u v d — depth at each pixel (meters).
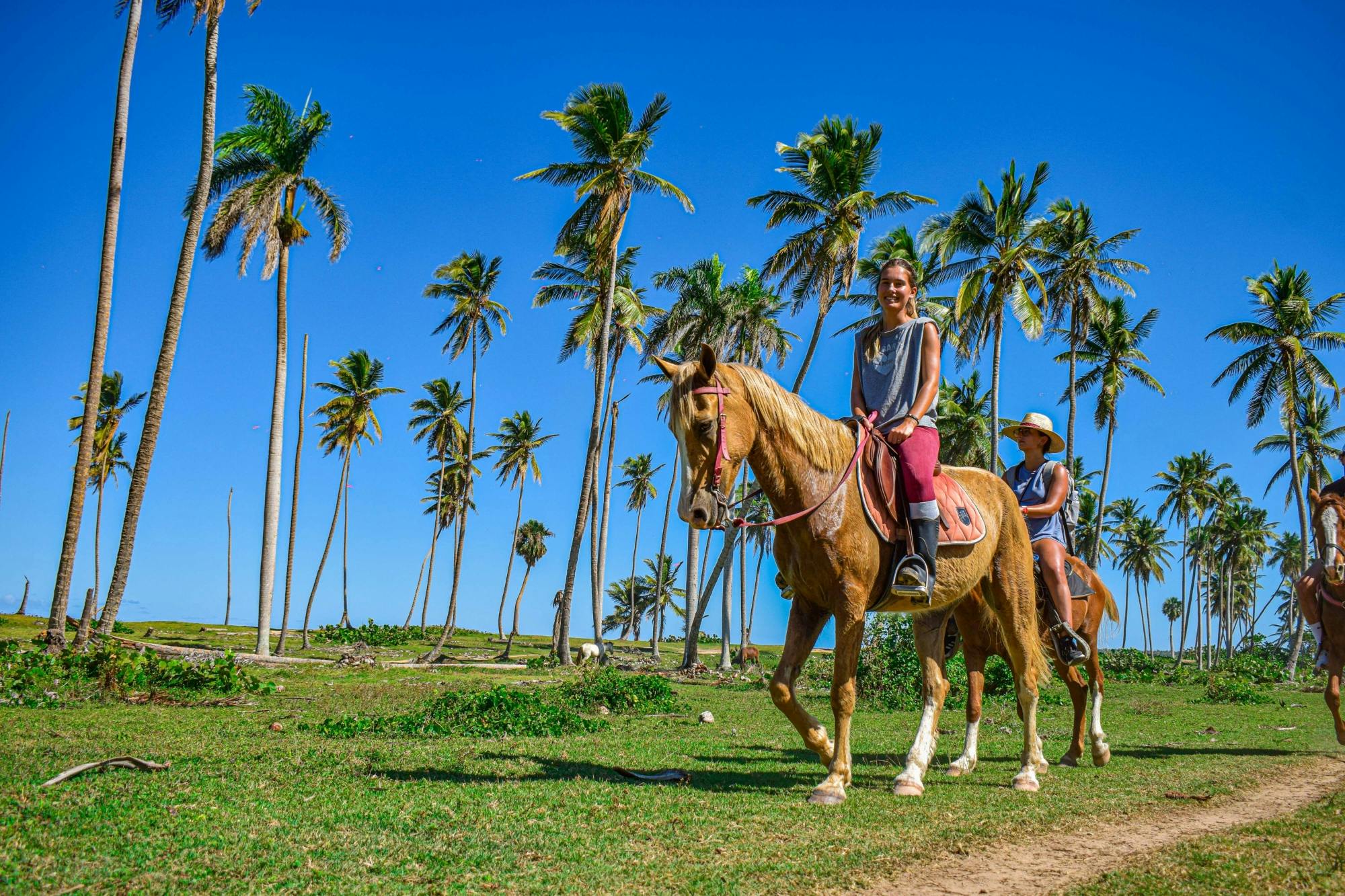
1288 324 37.62
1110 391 39.75
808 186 28.62
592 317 34.75
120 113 19.14
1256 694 21.19
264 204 27.03
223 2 20.31
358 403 51.59
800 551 5.20
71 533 18.23
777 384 5.20
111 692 12.52
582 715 12.49
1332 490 8.87
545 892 3.20
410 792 4.93
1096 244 32.56
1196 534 71.81
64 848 3.46
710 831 4.18
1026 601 6.25
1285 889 3.28
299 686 16.91
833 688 5.15
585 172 30.08
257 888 3.11
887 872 3.60
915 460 5.32
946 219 31.56
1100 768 7.07
